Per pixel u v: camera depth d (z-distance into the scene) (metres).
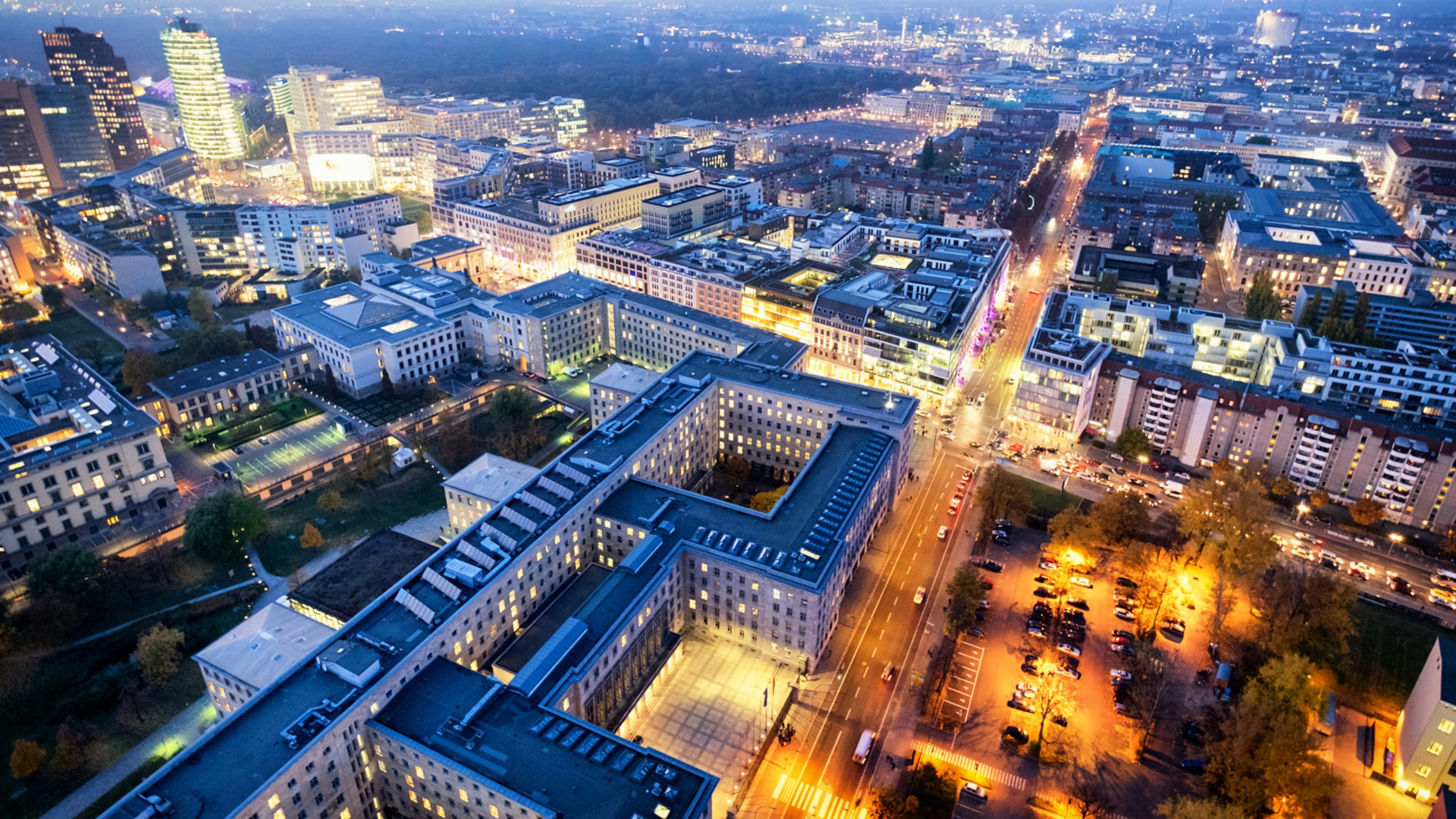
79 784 150.38
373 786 140.00
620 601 162.88
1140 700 160.75
